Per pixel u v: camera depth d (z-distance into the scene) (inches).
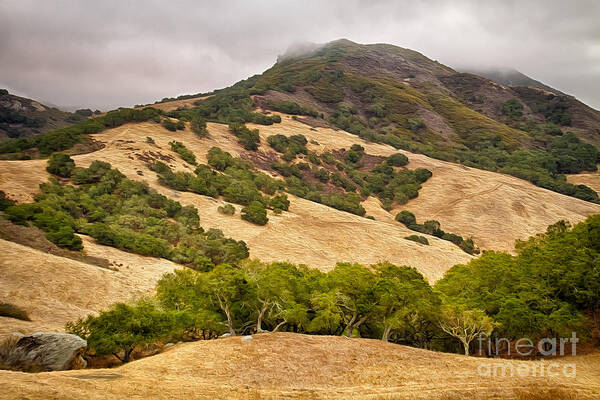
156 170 4426.7
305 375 935.7
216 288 1453.0
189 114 7347.4
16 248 2044.8
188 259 2930.6
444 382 894.4
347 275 1540.4
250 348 1113.4
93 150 4810.5
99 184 3713.1
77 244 2471.7
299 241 3710.6
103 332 1146.7
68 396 550.3
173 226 3316.9
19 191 3171.8
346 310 1547.7
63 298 1737.2
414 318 1478.8
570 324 1362.0
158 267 2628.0
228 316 1467.8
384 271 1707.7
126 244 2797.7
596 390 867.4
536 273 1686.8
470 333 1411.2
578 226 2063.2
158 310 1333.7
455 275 1975.9
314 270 1989.4
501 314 1457.9
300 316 1454.2
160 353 1179.9
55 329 1362.0
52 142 4773.6
